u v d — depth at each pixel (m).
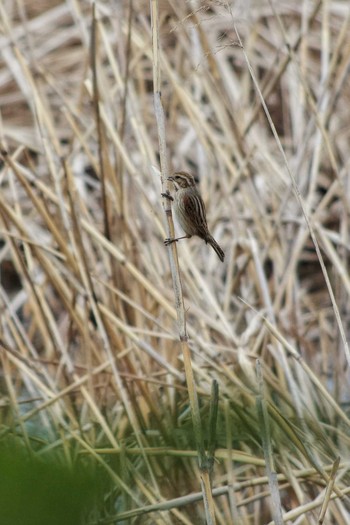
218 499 9.45
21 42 16.92
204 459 7.36
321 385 8.64
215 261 12.80
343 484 8.74
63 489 3.86
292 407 9.70
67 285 12.05
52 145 11.97
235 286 12.34
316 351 13.93
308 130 12.70
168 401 10.30
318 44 16.33
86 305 10.74
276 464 8.88
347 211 12.11
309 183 13.95
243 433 9.52
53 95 16.14
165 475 9.35
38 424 10.29
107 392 10.77
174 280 7.48
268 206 14.56
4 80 16.72
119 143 11.35
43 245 10.75
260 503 9.42
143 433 9.88
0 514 3.79
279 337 8.82
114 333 10.66
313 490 9.21
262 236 12.58
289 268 12.18
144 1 15.85
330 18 16.94
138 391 10.87
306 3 14.19
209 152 12.70
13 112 16.77
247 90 14.73
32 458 4.00
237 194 14.59
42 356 13.71
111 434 9.24
